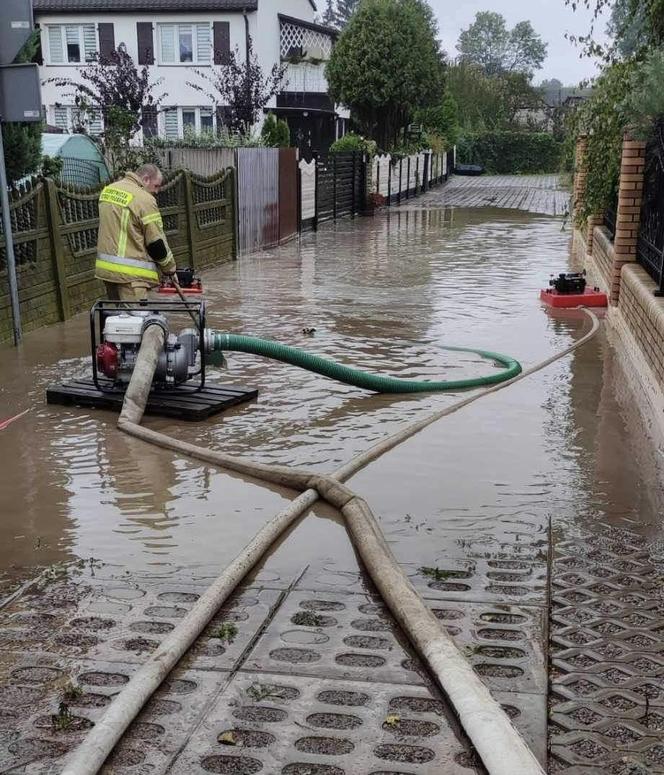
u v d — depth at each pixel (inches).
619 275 359.6
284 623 124.4
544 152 2021.4
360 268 537.0
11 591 135.2
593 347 319.6
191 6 1342.3
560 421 229.5
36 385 264.4
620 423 228.2
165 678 109.3
